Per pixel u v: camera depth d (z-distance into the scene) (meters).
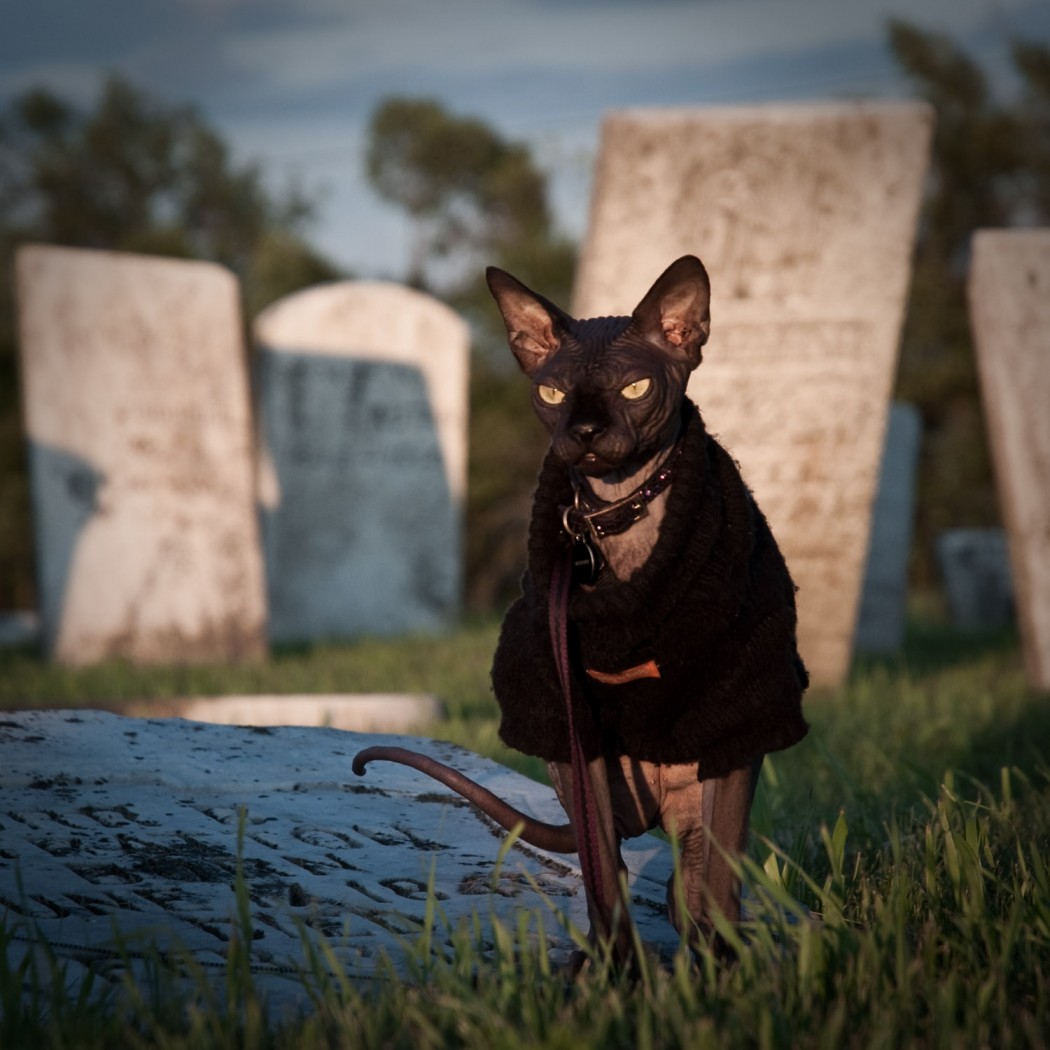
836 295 11.00
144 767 5.18
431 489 20.06
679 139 10.61
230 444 15.68
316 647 16.73
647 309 3.46
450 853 4.81
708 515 3.44
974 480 34.09
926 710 9.59
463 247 47.59
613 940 3.43
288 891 4.37
